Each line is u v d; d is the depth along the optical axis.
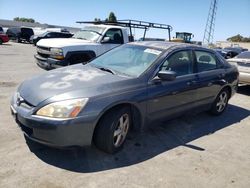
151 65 4.34
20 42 32.81
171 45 4.92
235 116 6.32
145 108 4.10
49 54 8.20
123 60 4.78
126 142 4.34
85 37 9.49
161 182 3.35
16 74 9.59
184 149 4.31
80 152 3.85
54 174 3.30
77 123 3.32
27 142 4.00
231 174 3.71
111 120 3.66
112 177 3.35
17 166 3.39
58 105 3.32
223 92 6.04
